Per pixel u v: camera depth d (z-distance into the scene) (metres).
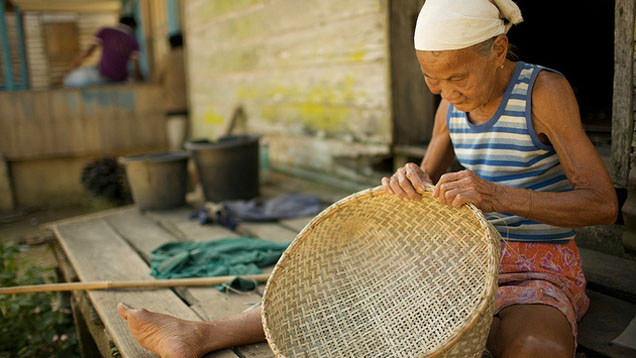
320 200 3.83
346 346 1.56
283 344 1.52
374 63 3.69
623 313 1.86
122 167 5.95
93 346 2.83
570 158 1.49
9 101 6.26
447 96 1.48
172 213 3.85
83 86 6.84
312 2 4.18
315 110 4.43
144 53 8.99
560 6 4.89
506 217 1.67
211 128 6.55
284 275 1.62
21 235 5.33
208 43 6.29
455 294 1.52
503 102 1.57
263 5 4.88
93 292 2.36
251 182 4.07
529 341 1.32
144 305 2.22
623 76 2.14
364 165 4.04
